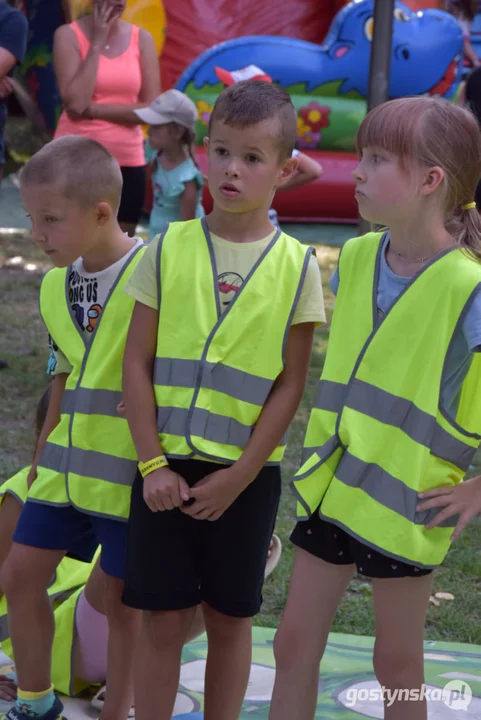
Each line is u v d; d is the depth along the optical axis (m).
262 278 3.28
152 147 8.28
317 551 3.22
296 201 14.80
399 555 3.04
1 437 7.16
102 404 3.45
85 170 3.43
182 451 3.19
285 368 3.34
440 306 3.05
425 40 14.81
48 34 16.11
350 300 3.26
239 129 3.18
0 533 3.93
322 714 3.92
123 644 3.57
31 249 12.95
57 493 3.47
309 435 3.26
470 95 7.60
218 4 15.98
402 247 3.17
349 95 14.84
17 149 18.16
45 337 9.55
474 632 4.89
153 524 3.25
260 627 4.76
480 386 3.11
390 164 3.07
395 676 3.17
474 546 5.85
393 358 3.10
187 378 3.22
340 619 4.93
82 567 4.27
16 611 3.50
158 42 15.73
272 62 14.44
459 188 3.09
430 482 3.07
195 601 3.32
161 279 3.29
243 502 3.31
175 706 3.95
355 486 3.11
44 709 3.58
